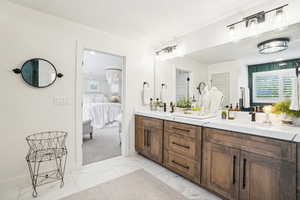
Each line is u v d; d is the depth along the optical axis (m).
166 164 2.11
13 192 1.62
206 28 2.19
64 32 2.02
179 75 2.62
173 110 2.67
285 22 1.50
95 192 1.63
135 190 1.68
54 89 1.96
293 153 1.05
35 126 1.83
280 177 1.11
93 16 1.96
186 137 1.83
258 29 1.67
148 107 3.00
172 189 1.70
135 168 2.21
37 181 1.81
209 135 1.59
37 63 1.83
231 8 1.78
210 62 2.17
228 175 1.42
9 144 1.67
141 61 2.87
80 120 2.16
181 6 1.73
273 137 1.15
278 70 1.57
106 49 2.41
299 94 1.29
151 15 1.94
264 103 1.68
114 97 6.88
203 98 2.04
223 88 2.04
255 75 1.75
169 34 2.51
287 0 1.49
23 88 1.75
